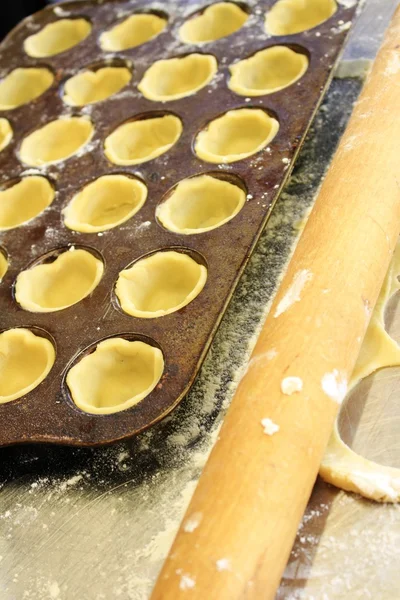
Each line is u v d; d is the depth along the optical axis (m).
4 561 0.53
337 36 0.71
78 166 0.69
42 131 0.74
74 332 0.58
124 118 0.72
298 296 0.52
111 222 0.67
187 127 0.69
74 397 0.55
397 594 0.48
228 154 0.69
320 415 0.49
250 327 0.59
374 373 0.56
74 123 0.73
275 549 0.45
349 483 0.51
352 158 0.58
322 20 0.75
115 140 0.71
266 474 0.47
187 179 0.65
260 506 0.46
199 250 0.60
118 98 0.74
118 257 0.62
